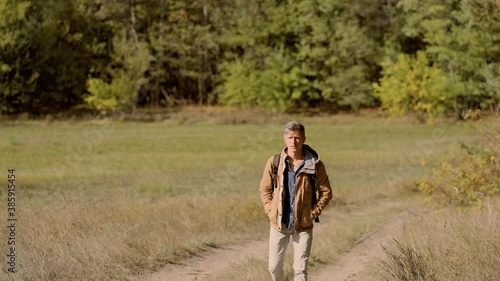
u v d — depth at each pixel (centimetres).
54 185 2030
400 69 5453
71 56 5644
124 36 5753
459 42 5031
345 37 6084
